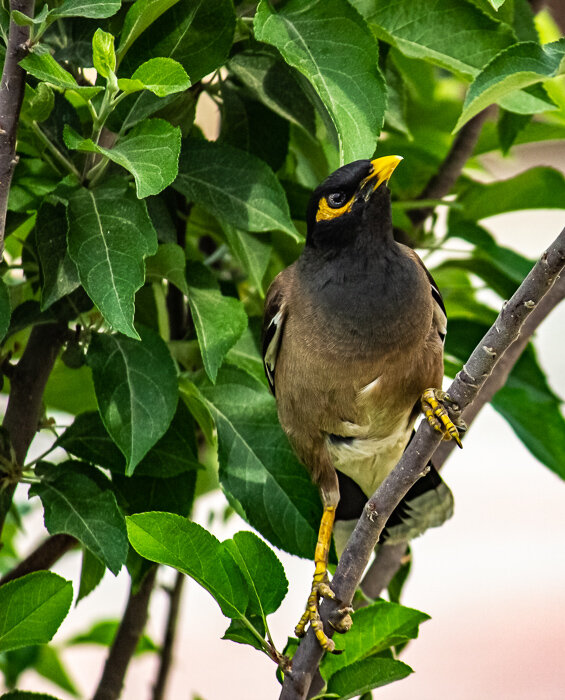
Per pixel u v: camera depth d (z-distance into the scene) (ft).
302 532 18.62
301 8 17.22
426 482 22.35
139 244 16.07
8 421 18.65
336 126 16.26
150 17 16.43
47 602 15.67
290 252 22.71
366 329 20.39
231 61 19.10
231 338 17.83
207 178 18.37
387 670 16.02
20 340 21.39
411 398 21.13
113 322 15.47
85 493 17.48
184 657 47.26
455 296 25.00
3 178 15.39
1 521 18.29
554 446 23.11
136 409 17.30
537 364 23.58
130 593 21.39
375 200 20.25
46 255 16.72
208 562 15.43
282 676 16.26
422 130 24.67
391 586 22.79
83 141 15.55
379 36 18.34
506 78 16.22
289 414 21.61
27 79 17.30
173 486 19.38
